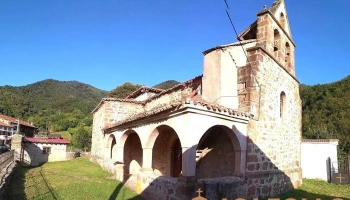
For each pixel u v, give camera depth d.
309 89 40.22
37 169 16.69
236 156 9.09
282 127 11.95
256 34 12.05
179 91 14.08
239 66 10.52
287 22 13.59
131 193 9.80
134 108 18.38
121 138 13.24
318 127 30.67
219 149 10.01
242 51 10.74
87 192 9.71
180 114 7.82
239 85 10.25
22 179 12.35
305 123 34.62
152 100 17.31
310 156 17.98
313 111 36.41
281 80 12.21
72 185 10.85
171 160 13.38
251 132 9.65
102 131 17.44
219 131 10.11
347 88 36.59
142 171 9.76
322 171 17.41
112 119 17.66
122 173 12.62
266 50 10.65
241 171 8.96
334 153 17.92
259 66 10.23
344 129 30.34
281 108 12.52
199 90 11.92
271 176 10.59
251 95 9.80
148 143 9.84
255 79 10.00
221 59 10.41
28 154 22.28
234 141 9.12
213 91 10.40
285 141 12.19
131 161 15.41
